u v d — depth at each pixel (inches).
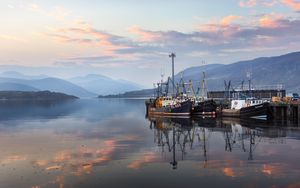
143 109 6707.7
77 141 2204.7
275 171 1344.7
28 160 1599.4
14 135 2527.1
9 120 3944.4
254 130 2743.6
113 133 2642.7
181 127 3073.3
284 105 3722.9
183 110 4264.3
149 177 1293.1
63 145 2037.4
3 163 1537.9
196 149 1865.2
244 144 2014.0
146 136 2450.8
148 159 1601.9
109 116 4650.6
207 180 1240.2
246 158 1594.5
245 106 3993.6
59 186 1190.9
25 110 6382.9
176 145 2014.0
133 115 4869.6
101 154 1733.5
